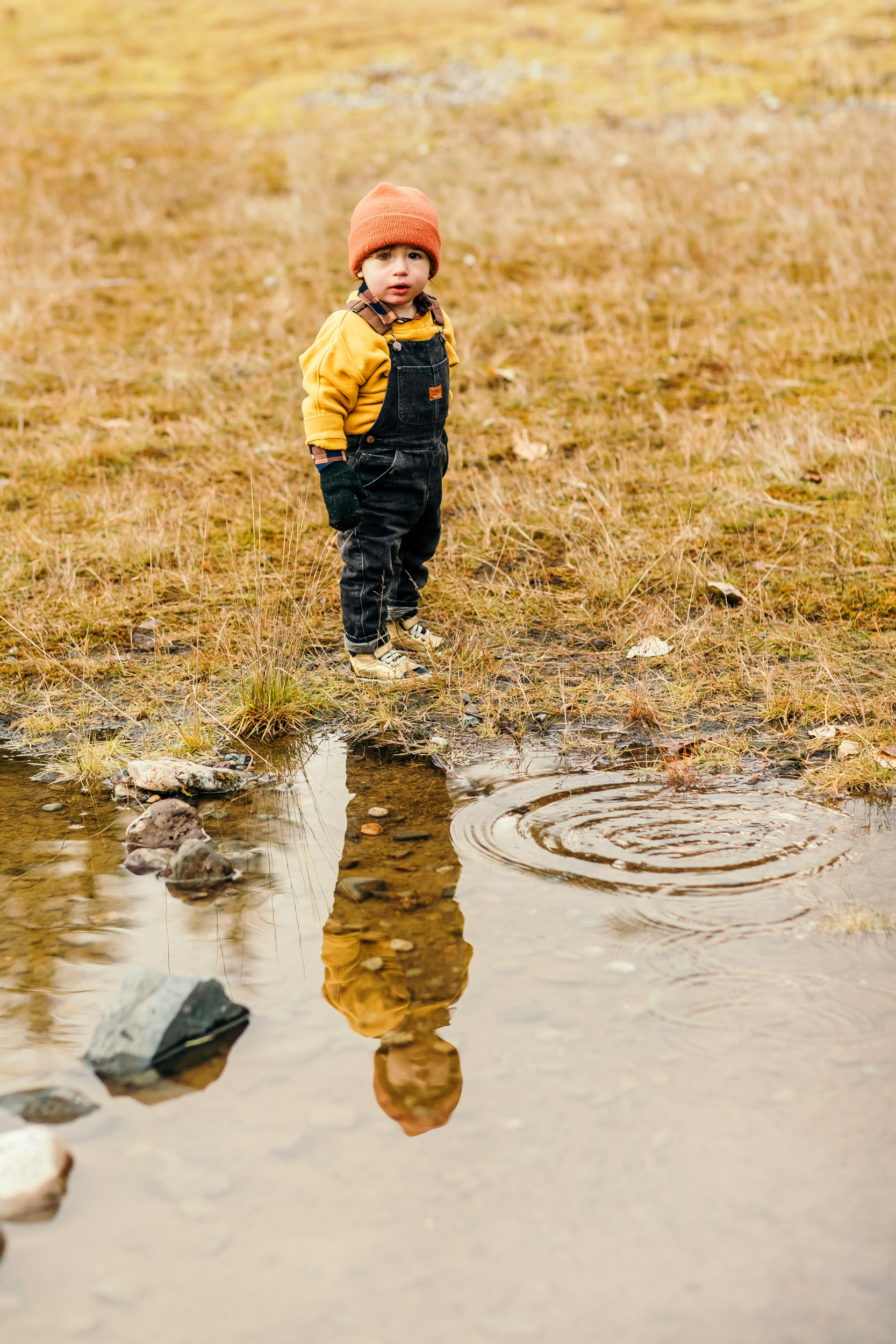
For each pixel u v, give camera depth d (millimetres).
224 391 7039
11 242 10555
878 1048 2018
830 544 4699
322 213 11242
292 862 2732
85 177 13477
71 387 7160
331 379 3482
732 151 12836
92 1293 1550
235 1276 1575
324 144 14766
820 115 14773
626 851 2727
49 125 17031
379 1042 2070
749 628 4062
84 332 8375
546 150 13664
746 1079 1945
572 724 3473
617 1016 2117
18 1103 1902
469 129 15305
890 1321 1498
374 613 3805
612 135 14156
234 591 4484
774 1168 1750
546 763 3236
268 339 8055
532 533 4977
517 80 18344
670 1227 1646
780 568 4531
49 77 21125
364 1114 1882
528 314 8328
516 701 3625
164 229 11203
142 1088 1957
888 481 5258
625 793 3031
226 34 24359
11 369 7398
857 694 3529
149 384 7215
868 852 2701
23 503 5402
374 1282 1564
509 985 2219
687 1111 1873
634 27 21578
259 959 2340
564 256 9742
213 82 20219
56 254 10219
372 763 3273
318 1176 1748
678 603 4293
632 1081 1943
